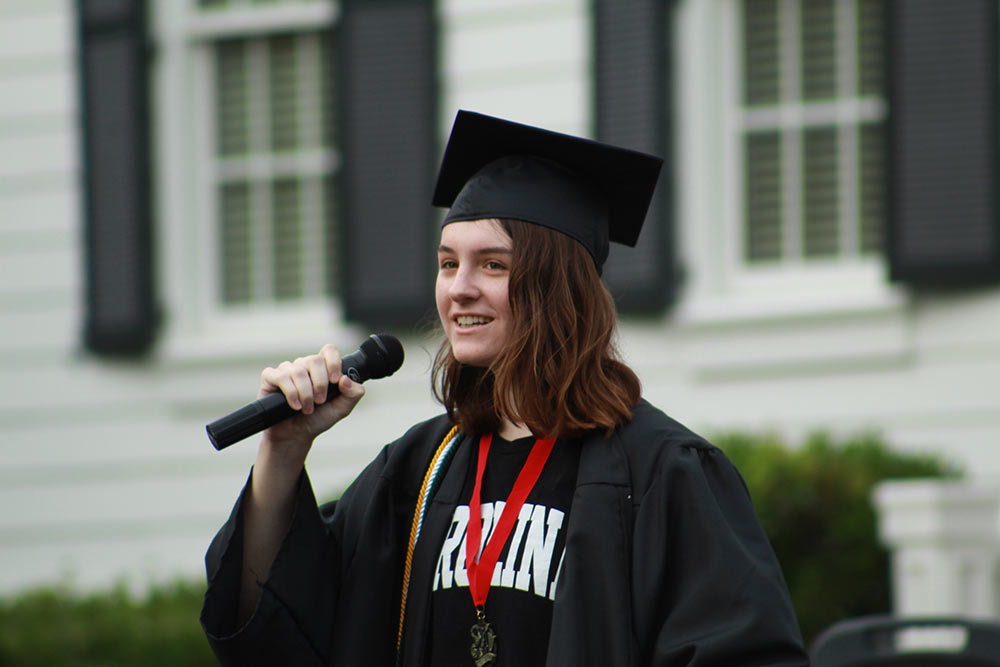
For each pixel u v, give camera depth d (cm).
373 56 2452
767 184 2288
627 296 2270
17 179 2648
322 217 2547
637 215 861
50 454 2597
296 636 769
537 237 778
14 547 2598
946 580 1675
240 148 2594
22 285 2633
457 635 742
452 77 2427
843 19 2269
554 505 747
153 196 2577
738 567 707
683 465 730
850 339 2177
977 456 2102
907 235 2133
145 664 2067
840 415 2175
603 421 750
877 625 993
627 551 721
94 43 2589
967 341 2117
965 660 970
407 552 794
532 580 728
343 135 2456
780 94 2291
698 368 2255
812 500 1836
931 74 2130
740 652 686
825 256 2262
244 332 2539
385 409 2398
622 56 2298
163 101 2603
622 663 697
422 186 2412
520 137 815
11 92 2661
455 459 800
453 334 783
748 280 2277
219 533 794
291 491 792
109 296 2561
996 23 2105
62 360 2602
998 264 2086
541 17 2383
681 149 2300
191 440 2527
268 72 2586
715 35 2312
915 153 2133
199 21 2600
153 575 2384
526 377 755
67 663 2058
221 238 2589
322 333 2461
